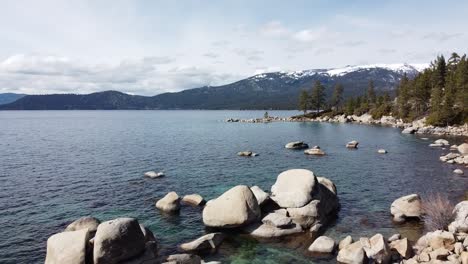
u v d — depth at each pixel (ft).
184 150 235.20
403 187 132.16
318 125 482.69
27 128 472.03
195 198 110.93
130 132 396.78
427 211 90.33
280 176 103.81
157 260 67.41
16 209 106.11
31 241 82.74
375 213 101.19
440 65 454.40
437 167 169.58
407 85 470.80
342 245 75.46
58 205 110.22
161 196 120.37
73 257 61.52
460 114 359.05
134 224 68.33
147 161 191.11
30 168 170.09
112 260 63.10
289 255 74.13
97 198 117.91
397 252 71.72
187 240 82.84
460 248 65.51
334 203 104.32
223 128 446.19
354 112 586.86
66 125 545.44
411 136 316.40
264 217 88.53
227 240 82.07
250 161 190.90
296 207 91.71
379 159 196.44
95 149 241.96
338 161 191.31
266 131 391.04
